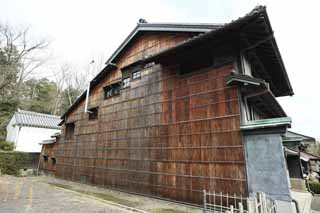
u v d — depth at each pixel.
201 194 5.77
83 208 6.04
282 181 4.56
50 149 14.76
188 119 6.66
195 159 6.17
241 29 5.32
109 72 11.05
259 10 4.58
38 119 20.94
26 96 25.50
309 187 10.88
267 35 5.50
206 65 6.91
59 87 31.94
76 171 11.35
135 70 9.31
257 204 3.83
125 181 8.23
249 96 5.94
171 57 7.32
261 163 4.91
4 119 21.06
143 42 9.41
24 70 20.08
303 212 5.21
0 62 18.06
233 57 5.99
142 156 7.84
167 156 6.96
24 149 18.75
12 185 10.02
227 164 5.46
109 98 10.46
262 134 5.04
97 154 10.19
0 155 14.05
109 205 6.45
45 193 8.30
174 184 6.51
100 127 10.52
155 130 7.62
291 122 4.54
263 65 7.38
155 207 6.10
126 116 9.10
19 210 5.60
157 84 8.05
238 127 5.44
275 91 9.78
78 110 12.83
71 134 13.09
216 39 6.13
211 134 5.97
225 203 5.23
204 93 6.43
